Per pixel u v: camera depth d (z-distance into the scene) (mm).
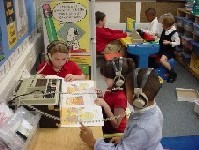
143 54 4434
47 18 2893
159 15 5520
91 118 1734
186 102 3893
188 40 4996
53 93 1739
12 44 2268
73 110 1815
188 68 5047
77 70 2613
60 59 2451
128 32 4883
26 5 2824
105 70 1881
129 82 1333
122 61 1845
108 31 4879
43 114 1652
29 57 2662
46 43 2975
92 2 2869
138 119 1335
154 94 1327
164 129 3219
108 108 1953
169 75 4598
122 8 5387
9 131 1405
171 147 2816
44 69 2539
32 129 1526
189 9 5113
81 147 1503
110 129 2004
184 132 3168
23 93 1743
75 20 2902
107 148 1412
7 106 1591
